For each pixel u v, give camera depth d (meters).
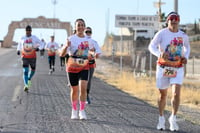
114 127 8.79
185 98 14.84
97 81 21.20
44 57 49.28
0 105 11.55
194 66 34.91
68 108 11.20
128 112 10.92
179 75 8.49
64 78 21.33
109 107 11.75
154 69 34.09
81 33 9.62
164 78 8.56
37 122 9.16
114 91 16.45
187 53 8.59
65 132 8.20
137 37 59.88
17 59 41.44
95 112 10.76
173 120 8.59
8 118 9.59
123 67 35.34
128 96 14.84
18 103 11.98
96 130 8.44
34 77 21.42
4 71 25.95
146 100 14.13
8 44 90.31
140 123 9.33
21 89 15.69
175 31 8.50
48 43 24.00
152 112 11.07
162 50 8.48
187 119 10.37
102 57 51.03
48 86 17.03
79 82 9.72
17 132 8.12
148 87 18.28
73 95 9.76
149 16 22.56
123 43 61.59
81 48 9.55
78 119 9.65
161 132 8.39
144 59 32.47
